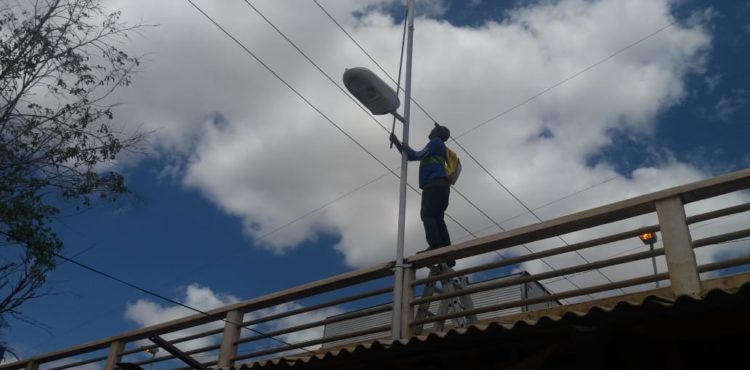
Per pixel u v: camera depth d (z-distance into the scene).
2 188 8.59
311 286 8.99
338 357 6.46
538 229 6.97
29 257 8.77
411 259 7.99
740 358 5.28
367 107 8.73
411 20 9.98
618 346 5.51
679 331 5.32
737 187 6.02
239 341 9.48
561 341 5.51
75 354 12.38
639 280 6.18
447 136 9.59
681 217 6.14
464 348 6.01
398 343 6.04
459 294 7.37
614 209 6.53
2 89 9.03
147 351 10.95
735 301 4.64
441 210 9.02
